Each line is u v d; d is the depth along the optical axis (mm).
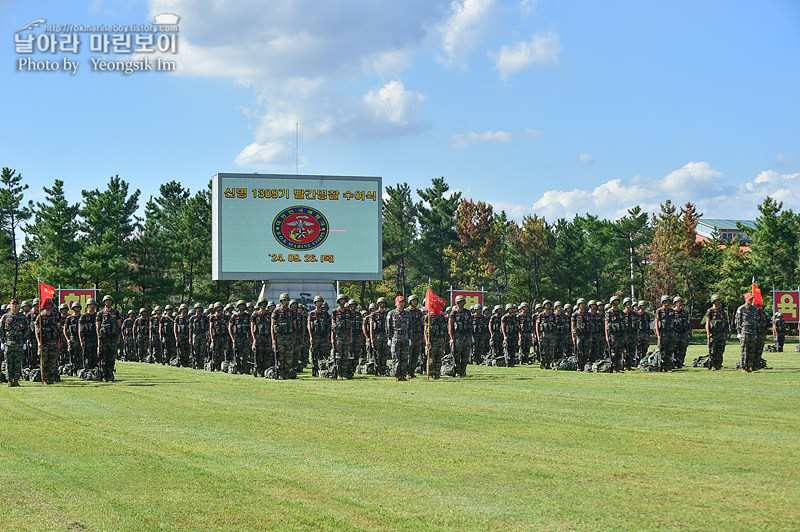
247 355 30047
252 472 10812
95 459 11734
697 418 15711
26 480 10438
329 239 49188
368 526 8367
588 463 11289
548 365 30969
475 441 13109
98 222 64625
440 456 11844
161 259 66562
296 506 9117
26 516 8805
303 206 48938
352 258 49438
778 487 9828
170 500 9414
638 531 8102
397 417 16031
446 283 76062
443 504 9148
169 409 17594
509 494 9562
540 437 13484
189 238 71000
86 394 21031
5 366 24828
